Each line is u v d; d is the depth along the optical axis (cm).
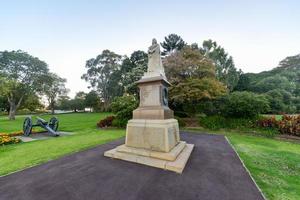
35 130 1061
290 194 261
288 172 352
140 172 350
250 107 947
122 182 305
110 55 4119
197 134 880
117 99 1289
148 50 552
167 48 2492
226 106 1059
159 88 485
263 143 667
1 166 404
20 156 491
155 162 384
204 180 310
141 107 506
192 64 1107
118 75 3866
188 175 333
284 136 780
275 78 2930
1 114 3706
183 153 461
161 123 429
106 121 1220
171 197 253
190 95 1030
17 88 2225
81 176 334
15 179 325
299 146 620
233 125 980
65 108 5097
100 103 4431
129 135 475
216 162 414
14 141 696
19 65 2236
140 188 282
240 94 1057
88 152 519
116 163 408
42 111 4525
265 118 904
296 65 4072
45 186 295
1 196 264
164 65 1177
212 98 1138
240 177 323
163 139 416
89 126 1288
